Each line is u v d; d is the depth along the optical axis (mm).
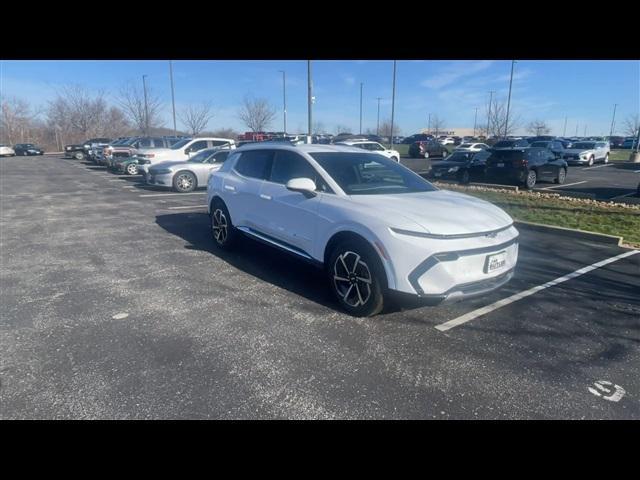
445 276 3402
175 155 16141
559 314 4098
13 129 63500
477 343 3502
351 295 3994
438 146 37031
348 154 4938
